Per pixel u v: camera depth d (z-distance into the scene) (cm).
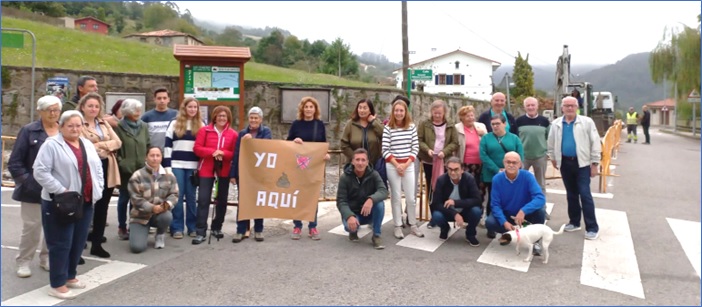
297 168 698
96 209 594
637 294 500
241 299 481
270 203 688
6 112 1292
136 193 616
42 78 1316
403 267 580
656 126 6581
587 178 711
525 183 648
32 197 501
